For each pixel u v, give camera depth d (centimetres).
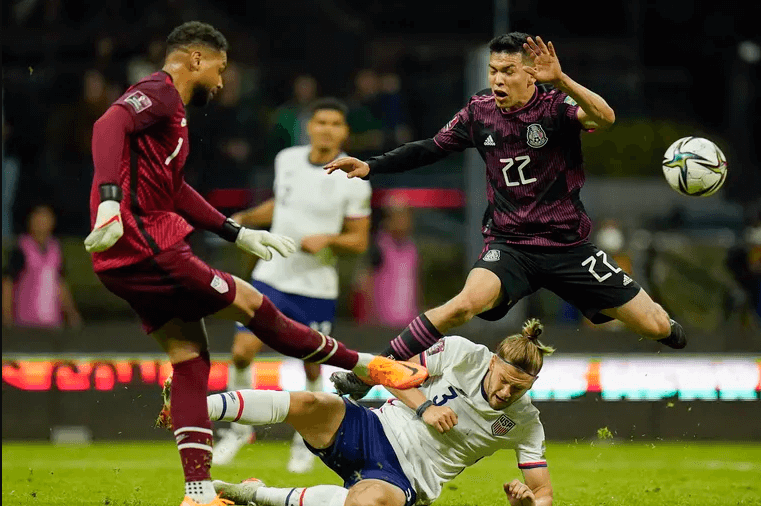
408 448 1931
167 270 1742
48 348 3675
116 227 1658
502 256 2166
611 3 6394
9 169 4262
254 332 1834
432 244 4050
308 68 5584
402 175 4391
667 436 3688
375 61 5847
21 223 4269
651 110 6397
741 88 6256
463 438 1942
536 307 3916
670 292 4128
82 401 3662
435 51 6066
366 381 1938
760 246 4138
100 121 1697
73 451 3369
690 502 2359
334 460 1942
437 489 1959
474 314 2108
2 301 3869
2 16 5216
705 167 2139
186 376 1803
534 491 1977
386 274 3938
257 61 5528
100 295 3984
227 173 4466
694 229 4822
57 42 5138
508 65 2061
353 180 2988
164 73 1792
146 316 1798
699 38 6494
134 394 3669
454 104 5441
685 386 3712
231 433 2878
